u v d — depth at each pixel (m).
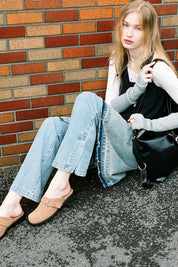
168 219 2.13
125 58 2.45
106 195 2.37
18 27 2.44
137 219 2.14
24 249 1.95
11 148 2.71
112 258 1.87
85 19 2.57
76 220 2.15
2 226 2.02
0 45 2.45
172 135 2.27
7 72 2.52
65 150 2.06
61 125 2.21
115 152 2.26
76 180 2.55
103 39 2.67
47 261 1.87
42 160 2.13
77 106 2.08
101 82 2.78
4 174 2.71
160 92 2.28
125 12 2.28
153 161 2.27
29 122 2.69
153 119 2.31
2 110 2.60
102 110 2.11
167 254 1.89
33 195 2.08
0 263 1.86
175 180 2.51
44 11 2.46
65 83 2.69
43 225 2.11
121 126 2.21
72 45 2.61
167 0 2.71
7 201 2.05
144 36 2.29
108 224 2.11
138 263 1.84
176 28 2.81
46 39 2.53
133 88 2.29
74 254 1.90
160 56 2.31
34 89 2.62
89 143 2.09
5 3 2.36
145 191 2.40
